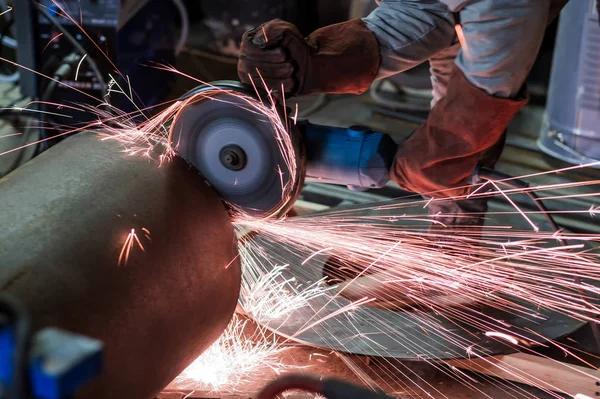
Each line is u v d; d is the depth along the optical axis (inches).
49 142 125.1
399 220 104.0
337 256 91.7
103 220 54.2
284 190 64.4
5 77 169.3
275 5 187.8
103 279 51.1
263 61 66.4
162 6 134.4
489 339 75.9
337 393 38.8
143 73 136.3
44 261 49.0
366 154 68.1
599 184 129.1
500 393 70.9
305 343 75.5
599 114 131.4
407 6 75.4
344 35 72.5
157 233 56.6
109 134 65.6
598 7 82.7
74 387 29.9
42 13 120.3
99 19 124.8
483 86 65.1
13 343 29.1
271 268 89.7
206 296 59.7
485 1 62.4
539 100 173.2
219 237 62.9
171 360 56.8
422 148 68.9
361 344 74.9
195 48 199.9
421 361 74.5
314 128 69.9
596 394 70.9
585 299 84.0
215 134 64.6
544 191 126.6
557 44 135.8
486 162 85.0
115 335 50.4
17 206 53.1
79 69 123.4
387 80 174.1
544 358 75.2
